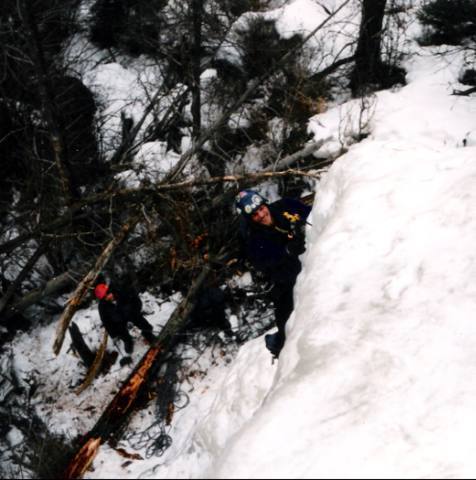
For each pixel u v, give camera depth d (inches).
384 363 129.6
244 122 480.7
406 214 173.3
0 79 430.9
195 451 183.6
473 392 122.1
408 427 116.8
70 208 359.9
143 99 568.1
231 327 331.0
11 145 463.8
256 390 173.8
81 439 287.9
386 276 155.2
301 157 391.5
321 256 169.8
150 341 334.6
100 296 302.8
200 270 339.0
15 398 343.9
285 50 520.4
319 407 122.2
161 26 534.0
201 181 328.8
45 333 390.9
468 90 392.5
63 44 540.1
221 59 550.9
